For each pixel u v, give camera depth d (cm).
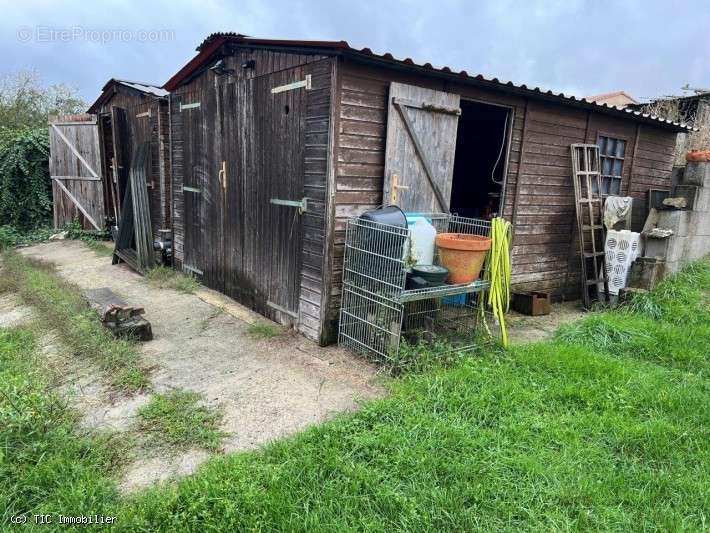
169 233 730
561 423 293
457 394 315
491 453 258
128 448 270
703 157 591
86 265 741
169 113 672
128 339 425
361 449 261
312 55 396
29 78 1556
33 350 402
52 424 276
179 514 212
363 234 391
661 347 421
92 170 951
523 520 218
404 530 209
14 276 642
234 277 557
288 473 237
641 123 653
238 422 301
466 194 877
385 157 416
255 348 423
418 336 389
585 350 404
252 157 496
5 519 211
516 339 466
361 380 360
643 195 695
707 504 229
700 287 557
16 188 1016
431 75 428
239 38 470
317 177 407
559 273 620
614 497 234
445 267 397
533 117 536
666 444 275
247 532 205
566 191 598
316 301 426
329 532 206
